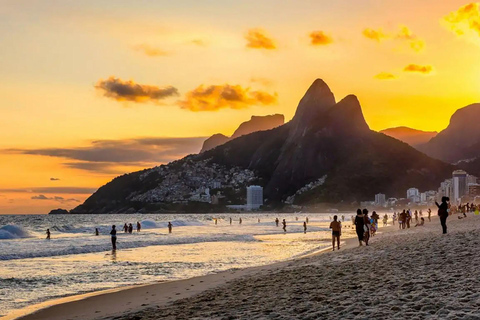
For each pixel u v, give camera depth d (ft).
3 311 51.75
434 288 37.09
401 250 70.18
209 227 372.99
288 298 41.01
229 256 119.24
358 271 53.78
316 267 64.95
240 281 60.70
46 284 73.97
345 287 43.24
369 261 62.80
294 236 211.20
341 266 61.72
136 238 202.69
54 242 180.14
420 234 112.16
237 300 44.04
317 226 370.94
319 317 31.50
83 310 49.14
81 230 299.58
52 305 53.47
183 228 348.79
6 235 234.79
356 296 37.91
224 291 52.34
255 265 97.66
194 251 136.46
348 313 31.60
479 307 29.32
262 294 45.98
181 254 127.03
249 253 127.34
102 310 48.29
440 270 46.16
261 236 213.05
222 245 159.33
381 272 50.01
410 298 34.55
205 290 57.16
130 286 70.49
